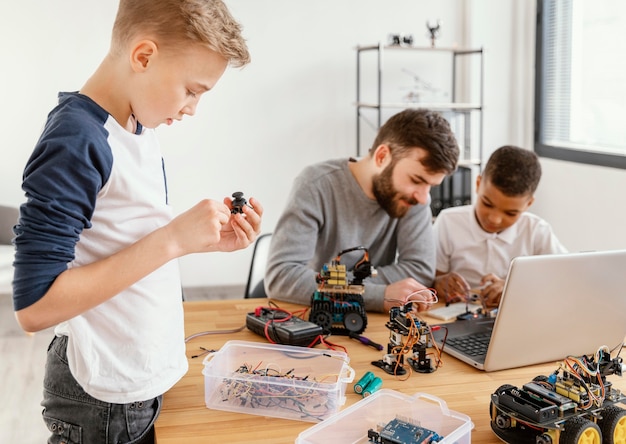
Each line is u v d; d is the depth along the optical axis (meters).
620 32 3.66
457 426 1.07
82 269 0.96
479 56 4.39
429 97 4.54
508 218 2.11
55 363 1.11
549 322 1.31
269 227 4.44
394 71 4.47
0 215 3.86
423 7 4.45
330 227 1.94
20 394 2.91
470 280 2.22
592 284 1.31
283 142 4.38
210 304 1.79
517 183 2.02
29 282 0.92
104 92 1.03
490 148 4.45
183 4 0.96
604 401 1.10
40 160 0.93
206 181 4.31
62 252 0.93
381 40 4.43
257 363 1.33
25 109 4.04
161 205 1.08
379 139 1.86
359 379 1.31
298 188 1.92
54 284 0.94
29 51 4.00
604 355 1.16
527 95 4.42
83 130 0.94
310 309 1.66
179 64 0.98
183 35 0.96
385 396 1.14
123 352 1.07
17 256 0.93
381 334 1.56
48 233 0.92
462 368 1.37
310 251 1.88
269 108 4.33
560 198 4.08
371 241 1.97
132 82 1.01
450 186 4.07
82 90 1.05
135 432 1.09
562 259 1.27
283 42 4.29
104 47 4.07
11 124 4.04
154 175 1.09
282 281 1.79
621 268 1.31
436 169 1.73
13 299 0.94
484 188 2.11
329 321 1.55
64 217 0.92
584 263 1.29
